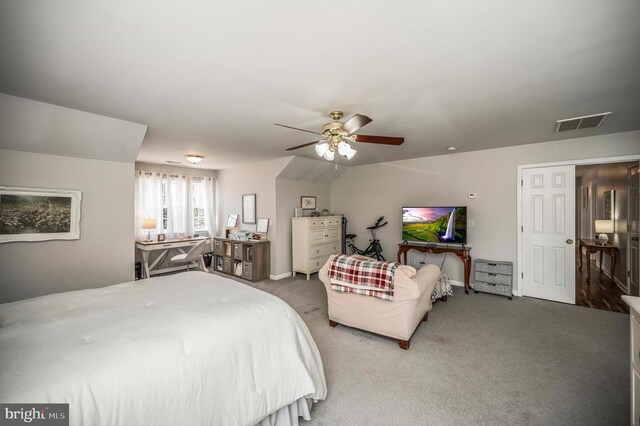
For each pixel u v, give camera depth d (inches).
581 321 128.3
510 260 167.8
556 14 51.3
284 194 212.8
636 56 65.7
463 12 50.8
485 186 174.9
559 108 100.6
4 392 38.0
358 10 50.2
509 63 69.5
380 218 218.1
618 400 75.8
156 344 51.4
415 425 67.9
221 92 86.7
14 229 105.3
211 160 207.0
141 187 213.2
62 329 55.5
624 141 135.3
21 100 91.5
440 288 146.2
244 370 58.4
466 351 102.6
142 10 49.9
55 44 60.9
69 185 117.3
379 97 90.7
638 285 149.6
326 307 148.6
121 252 131.0
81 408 39.9
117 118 111.0
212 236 251.8
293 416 66.9
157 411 46.3
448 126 122.7
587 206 263.6
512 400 76.5
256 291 82.6
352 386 83.0
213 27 55.2
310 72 74.2
